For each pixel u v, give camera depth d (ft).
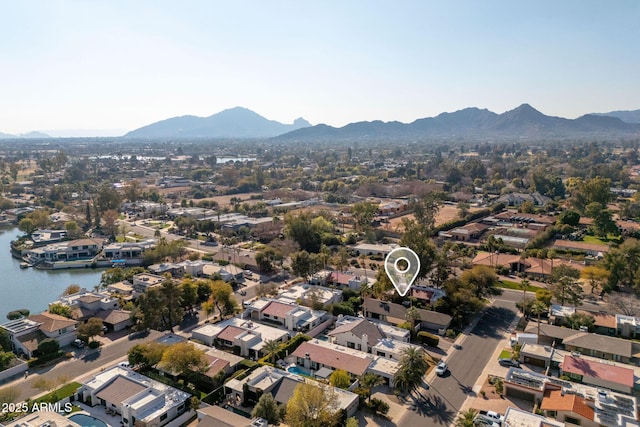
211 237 637.71
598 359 277.23
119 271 454.40
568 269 408.87
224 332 316.60
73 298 374.02
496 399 245.65
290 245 529.45
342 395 238.89
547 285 429.38
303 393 215.72
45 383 247.09
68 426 202.59
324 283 433.07
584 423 214.28
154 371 274.98
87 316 343.87
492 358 292.61
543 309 333.83
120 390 241.35
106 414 234.38
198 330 322.34
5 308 404.98
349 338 307.37
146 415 222.28
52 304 356.79
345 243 589.32
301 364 286.66
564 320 336.29
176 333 331.57
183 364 255.91
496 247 532.32
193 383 261.44
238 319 343.46
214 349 294.87
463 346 309.63
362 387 248.11
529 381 250.37
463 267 472.03
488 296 402.72
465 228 632.38
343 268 476.95
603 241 585.63
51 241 611.88
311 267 430.20
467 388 258.37
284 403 232.12
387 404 242.37
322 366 276.82
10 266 536.83
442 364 276.41
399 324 335.88
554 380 251.19
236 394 247.09
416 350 260.62
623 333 321.32
